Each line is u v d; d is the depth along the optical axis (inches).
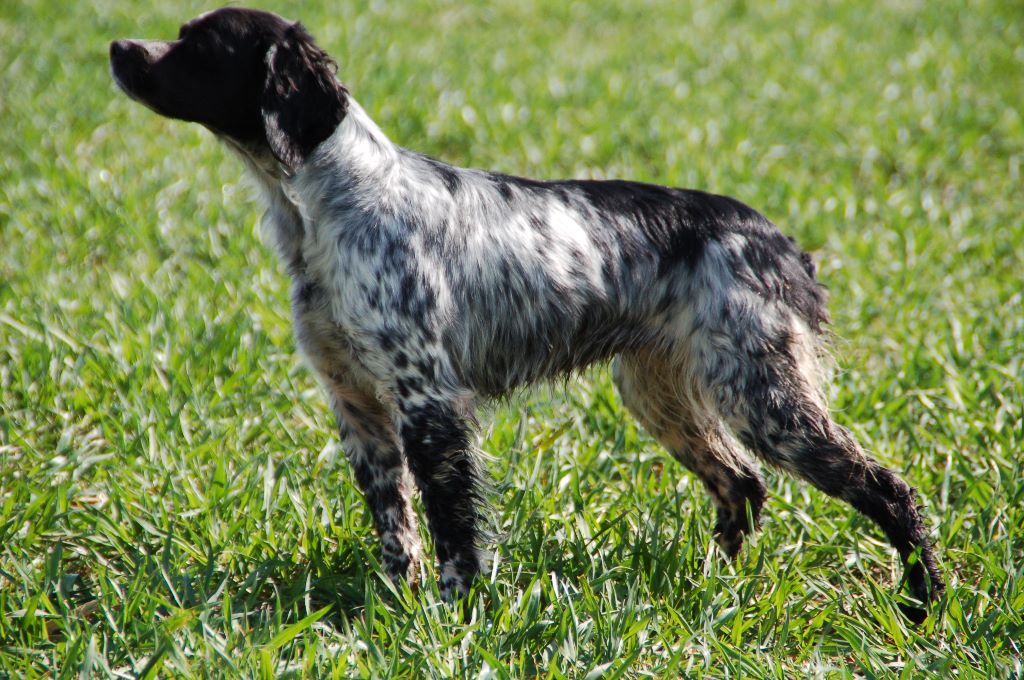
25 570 253.3
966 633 245.0
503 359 279.9
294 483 302.5
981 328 409.7
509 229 274.7
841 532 292.2
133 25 858.1
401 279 258.8
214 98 266.2
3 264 452.8
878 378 376.8
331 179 262.5
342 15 925.2
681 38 914.7
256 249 476.1
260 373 359.6
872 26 946.7
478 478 267.7
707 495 310.2
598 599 250.8
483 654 220.2
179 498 291.6
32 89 695.1
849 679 228.4
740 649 240.1
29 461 315.9
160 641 228.1
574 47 893.2
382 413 283.6
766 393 278.4
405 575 278.8
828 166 620.4
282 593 267.6
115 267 463.8
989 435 333.7
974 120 671.1
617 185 292.4
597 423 348.8
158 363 366.3
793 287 287.6
